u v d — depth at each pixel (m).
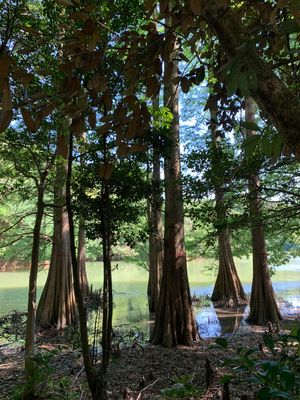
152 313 13.39
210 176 6.68
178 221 9.34
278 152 1.64
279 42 2.53
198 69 2.55
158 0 2.17
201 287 20.59
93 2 3.09
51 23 4.30
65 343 8.98
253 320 12.06
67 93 2.16
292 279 22.72
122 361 7.16
